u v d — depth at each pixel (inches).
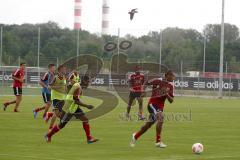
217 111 3120.1
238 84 5054.1
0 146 1539.1
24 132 1898.4
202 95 5132.9
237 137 1854.1
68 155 1397.6
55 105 1881.2
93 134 1898.4
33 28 6195.9
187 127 2177.7
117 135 1876.2
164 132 1983.3
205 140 1763.0
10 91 4872.0
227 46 6225.4
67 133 1888.5
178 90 5211.6
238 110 3221.0
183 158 1375.5
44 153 1422.2
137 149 1533.0
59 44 5856.3
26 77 5354.3
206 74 5182.1
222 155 1430.9
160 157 1390.3
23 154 1393.9
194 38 6515.8
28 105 3287.4
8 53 5777.6
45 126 2097.7
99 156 1393.9
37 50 5506.9
